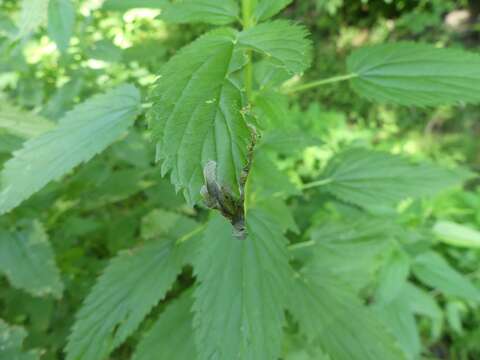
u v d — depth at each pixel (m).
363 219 0.30
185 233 0.27
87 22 0.31
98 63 0.35
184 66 0.15
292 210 0.35
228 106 0.13
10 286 0.36
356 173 0.28
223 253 0.19
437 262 0.47
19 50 0.33
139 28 0.34
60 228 0.38
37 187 0.18
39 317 0.35
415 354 0.43
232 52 0.15
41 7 0.22
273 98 0.21
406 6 0.95
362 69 0.22
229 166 0.13
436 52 0.21
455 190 0.62
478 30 1.02
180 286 0.42
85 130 0.20
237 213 0.14
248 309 0.18
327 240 0.29
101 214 0.45
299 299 0.25
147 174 0.40
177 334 0.24
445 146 0.90
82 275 0.38
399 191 0.27
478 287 0.53
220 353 0.17
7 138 0.26
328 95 0.96
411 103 0.20
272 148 0.25
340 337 0.24
